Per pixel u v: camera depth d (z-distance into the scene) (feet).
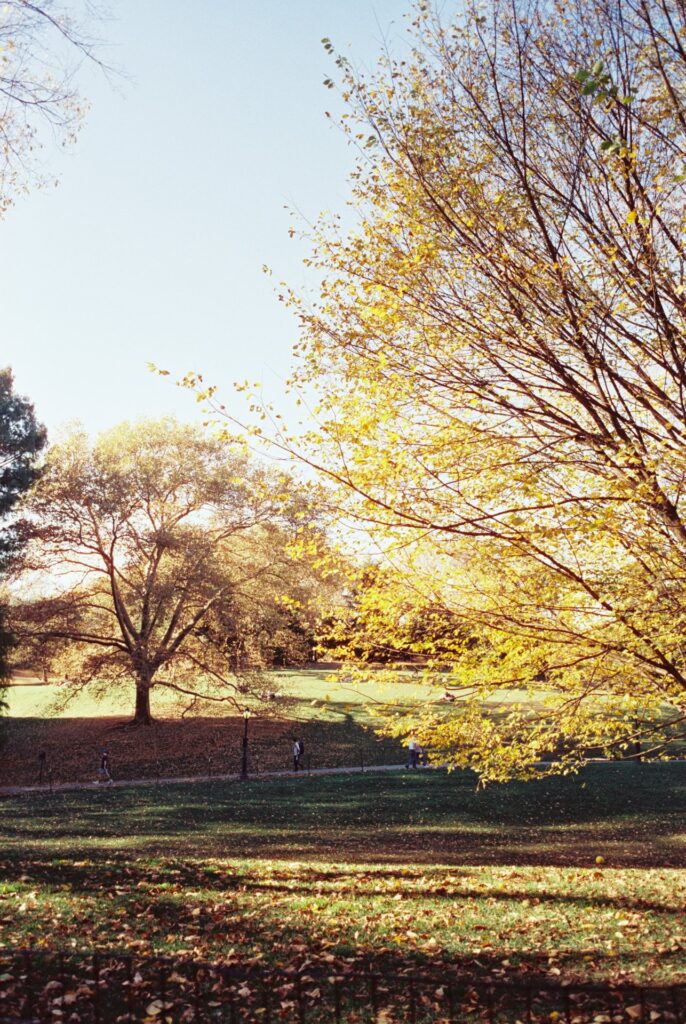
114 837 68.69
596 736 35.29
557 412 32.76
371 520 30.12
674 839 67.00
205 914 33.76
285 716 148.05
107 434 148.56
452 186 31.22
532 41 30.55
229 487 142.61
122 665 144.36
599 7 29.19
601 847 63.46
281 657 158.10
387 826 75.82
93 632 159.53
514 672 33.30
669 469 28.78
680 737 34.94
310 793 99.25
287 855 59.26
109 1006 22.11
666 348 30.32
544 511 30.30
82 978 24.20
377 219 32.68
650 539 29.50
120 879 41.57
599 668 33.24
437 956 28.27
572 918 34.58
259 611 147.23
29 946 27.37
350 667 35.27
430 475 29.94
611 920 34.27
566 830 72.49
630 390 30.45
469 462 30.81
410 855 59.82
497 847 64.08
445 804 88.17
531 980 25.59
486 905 37.17
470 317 31.27
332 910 35.27
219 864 48.93
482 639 34.37
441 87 32.04
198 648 151.23
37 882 39.78
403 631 34.22
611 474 29.76
